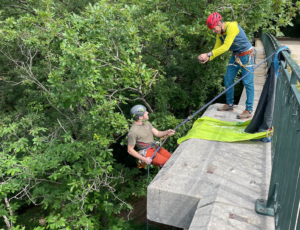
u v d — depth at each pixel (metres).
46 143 7.80
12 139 9.50
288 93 2.24
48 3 6.25
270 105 3.61
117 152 16.59
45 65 9.96
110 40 5.83
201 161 3.28
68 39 5.17
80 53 4.95
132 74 5.94
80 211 7.28
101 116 6.40
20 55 10.79
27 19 5.82
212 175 2.95
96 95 5.77
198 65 10.41
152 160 3.89
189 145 3.76
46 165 6.85
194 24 8.12
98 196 8.75
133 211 13.89
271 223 2.25
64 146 7.06
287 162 2.07
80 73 5.44
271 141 3.67
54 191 7.50
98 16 5.41
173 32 7.79
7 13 12.28
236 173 3.00
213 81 12.39
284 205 2.00
